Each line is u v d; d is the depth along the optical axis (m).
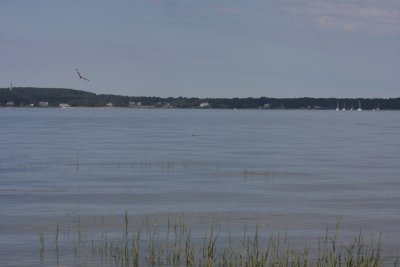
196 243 35.91
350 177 65.44
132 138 135.00
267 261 31.66
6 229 39.22
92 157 85.94
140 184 59.12
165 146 109.50
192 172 69.12
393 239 37.25
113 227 40.12
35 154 90.06
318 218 43.34
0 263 31.98
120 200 50.03
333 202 49.72
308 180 62.88
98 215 43.88
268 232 39.06
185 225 40.91
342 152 99.06
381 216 44.06
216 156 89.56
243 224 41.31
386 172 70.25
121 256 33.00
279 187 57.84
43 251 34.03
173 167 73.94
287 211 45.81
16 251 34.06
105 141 123.00
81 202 48.97
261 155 91.94
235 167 74.62
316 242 36.41
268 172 69.50
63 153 92.06
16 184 58.28
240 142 123.69
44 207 46.62
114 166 74.38
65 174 66.19
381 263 31.14
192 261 31.39
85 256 33.00
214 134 157.62
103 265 31.48
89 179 62.44
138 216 43.72
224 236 37.81
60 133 154.00
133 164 76.94
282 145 115.62
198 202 49.44
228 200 50.44
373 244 36.03
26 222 41.28
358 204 48.78
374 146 114.25
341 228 40.25
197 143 119.38
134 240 35.12
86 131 166.75
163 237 37.22
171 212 45.28
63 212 44.78
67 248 34.62
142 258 32.66
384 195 53.22
